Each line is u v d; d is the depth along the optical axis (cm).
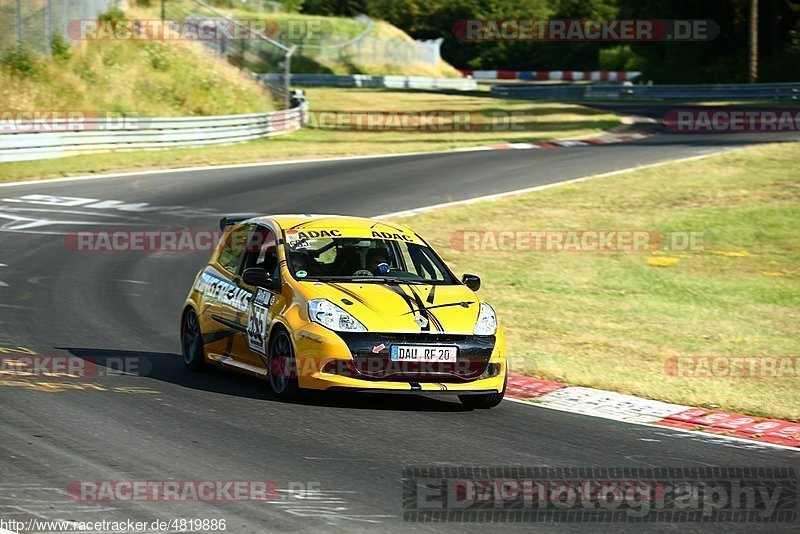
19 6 12275
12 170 9506
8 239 6538
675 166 10012
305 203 8306
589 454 2680
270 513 2061
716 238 7300
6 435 2556
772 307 5566
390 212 8006
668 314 5297
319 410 3034
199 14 17162
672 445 2825
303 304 3134
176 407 2981
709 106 17175
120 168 9962
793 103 17762
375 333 3039
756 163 10019
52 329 4247
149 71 13838
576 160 10762
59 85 12381
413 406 3197
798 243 7162
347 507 2122
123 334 4275
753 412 3284
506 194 8850
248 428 2766
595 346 4469
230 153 11369
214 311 3575
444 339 3094
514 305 5372
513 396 3444
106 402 3000
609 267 6462
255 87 15225
